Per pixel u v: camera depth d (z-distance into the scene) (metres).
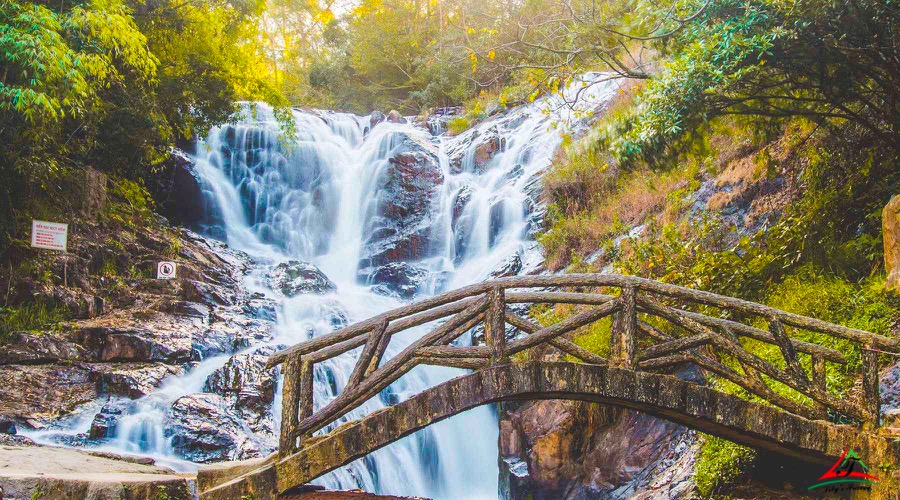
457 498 12.40
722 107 9.74
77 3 13.46
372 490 11.49
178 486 5.86
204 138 20.16
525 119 22.05
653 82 9.72
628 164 10.49
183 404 11.27
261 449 10.97
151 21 17.44
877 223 9.67
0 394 10.89
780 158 12.07
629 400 6.84
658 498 8.28
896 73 8.93
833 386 8.06
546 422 10.76
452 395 6.83
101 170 16.50
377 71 30.33
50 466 6.64
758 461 7.80
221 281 15.72
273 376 12.41
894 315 8.27
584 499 9.64
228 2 18.25
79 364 12.05
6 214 13.29
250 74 20.06
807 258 10.05
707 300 7.05
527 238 17.73
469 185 20.28
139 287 14.60
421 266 19.09
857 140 10.29
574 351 7.08
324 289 16.98
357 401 6.97
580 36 11.55
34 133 13.33
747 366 7.01
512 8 14.64
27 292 12.95
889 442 6.35
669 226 12.30
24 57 11.49
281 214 20.86
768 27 8.82
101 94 15.58
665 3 10.19
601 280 7.08
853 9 8.33
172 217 19.39
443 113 26.17
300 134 22.52
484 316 7.15
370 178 20.97
